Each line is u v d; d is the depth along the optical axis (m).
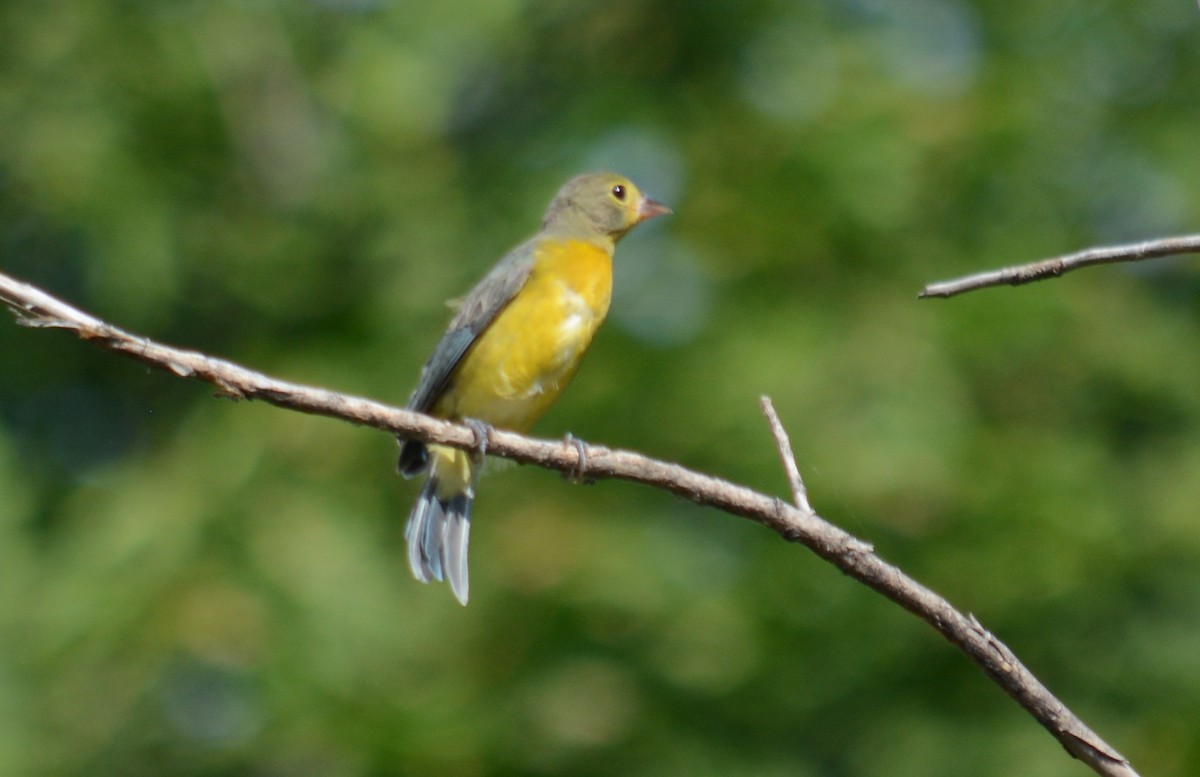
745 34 17.50
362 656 14.47
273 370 17.03
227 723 15.36
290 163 19.67
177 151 18.92
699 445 14.89
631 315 16.08
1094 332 15.81
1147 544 14.84
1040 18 17.59
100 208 17.55
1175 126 17.11
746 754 14.15
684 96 17.39
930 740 13.91
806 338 15.22
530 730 14.17
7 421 19.42
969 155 16.48
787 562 14.45
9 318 19.39
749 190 16.23
